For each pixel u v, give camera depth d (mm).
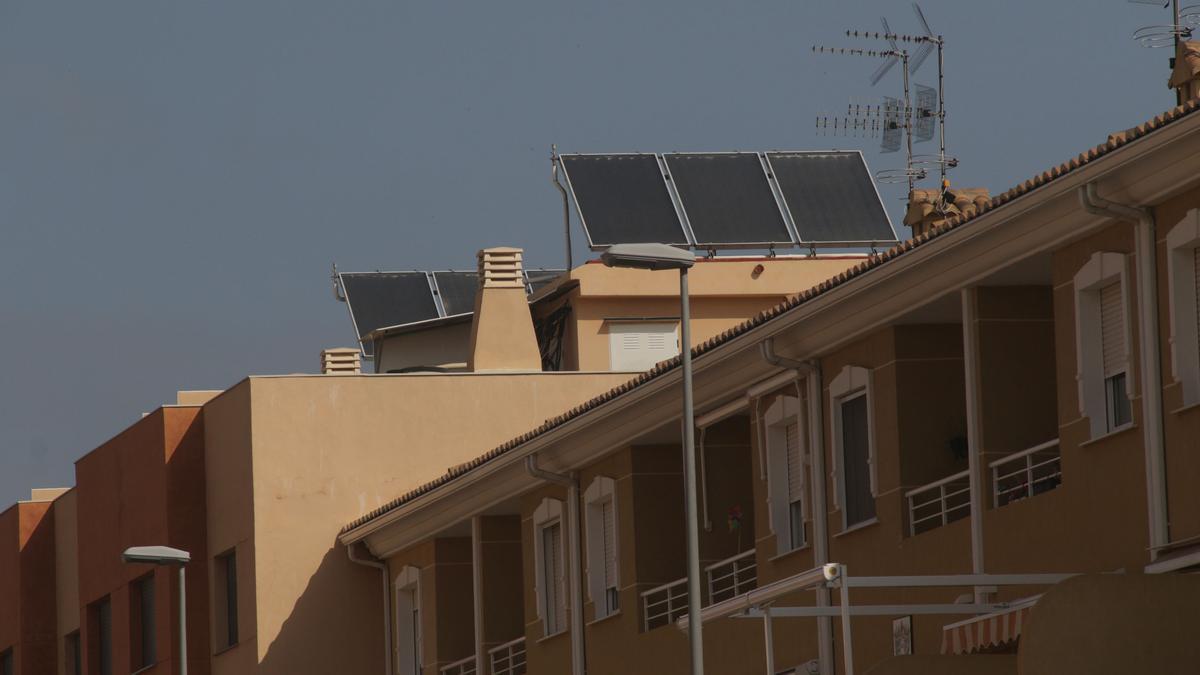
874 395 96875
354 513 151375
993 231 85062
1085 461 82625
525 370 160250
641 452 117000
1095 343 82812
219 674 154500
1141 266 79125
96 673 173750
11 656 193375
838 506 99625
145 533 162000
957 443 95000
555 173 171875
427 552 143000
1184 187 76688
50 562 190125
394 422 153250
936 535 92188
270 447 151000
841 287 94250
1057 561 84062
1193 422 76750
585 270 168125
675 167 170125
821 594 99812
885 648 96188
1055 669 70875
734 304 169875
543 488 127250
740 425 115750
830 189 169875
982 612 80812
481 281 162250
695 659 87312
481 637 134500
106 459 170625
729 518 114250
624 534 117250
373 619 150500
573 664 122188
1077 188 79375
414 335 181750
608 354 168625
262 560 149500
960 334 95938
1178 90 98125
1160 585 71750
